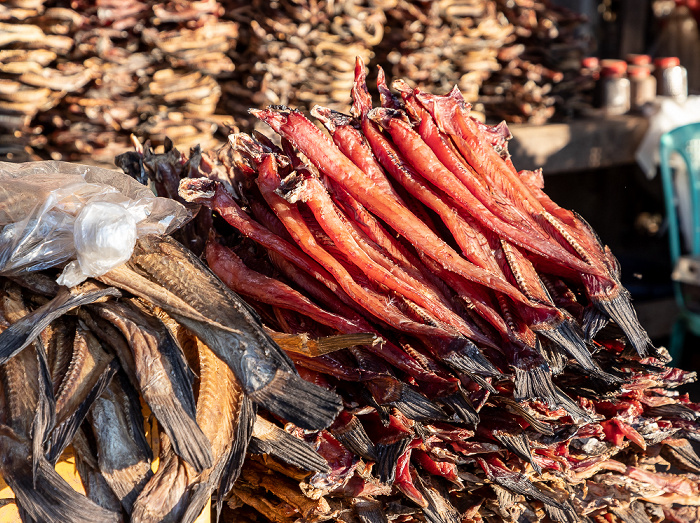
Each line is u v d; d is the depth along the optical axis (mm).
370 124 1246
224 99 2367
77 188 1128
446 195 1229
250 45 2291
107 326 1106
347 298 1183
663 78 3502
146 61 2111
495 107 3041
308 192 1172
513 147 2844
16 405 1049
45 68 2000
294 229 1187
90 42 2039
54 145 2115
